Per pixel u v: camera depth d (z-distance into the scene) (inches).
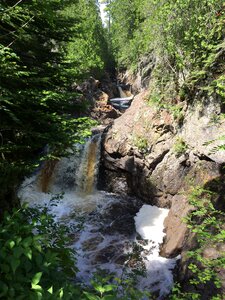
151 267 301.3
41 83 238.8
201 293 230.7
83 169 518.6
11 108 206.7
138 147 446.0
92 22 1144.2
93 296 83.2
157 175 416.2
